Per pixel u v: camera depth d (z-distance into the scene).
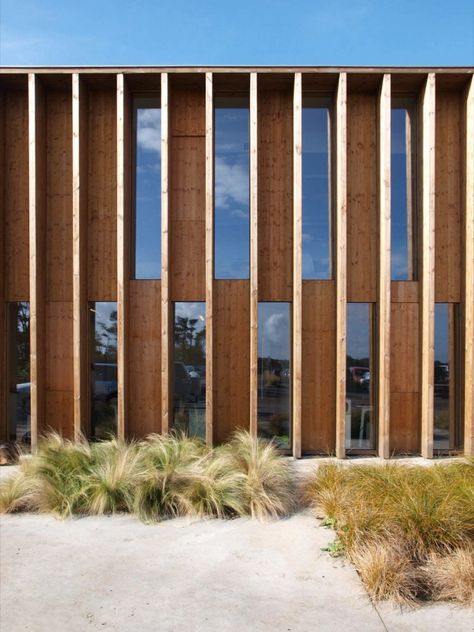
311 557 4.59
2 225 8.99
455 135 9.09
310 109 9.23
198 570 4.34
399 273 9.06
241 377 8.96
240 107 9.23
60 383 8.95
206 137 8.59
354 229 9.02
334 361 8.91
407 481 5.62
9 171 9.11
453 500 4.77
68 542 4.94
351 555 4.46
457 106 9.11
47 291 9.03
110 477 5.89
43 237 8.92
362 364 8.96
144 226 9.17
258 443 7.46
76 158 8.57
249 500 5.72
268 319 8.95
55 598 3.85
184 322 9.03
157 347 8.99
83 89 8.84
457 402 8.90
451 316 9.00
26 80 8.78
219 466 6.16
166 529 5.27
